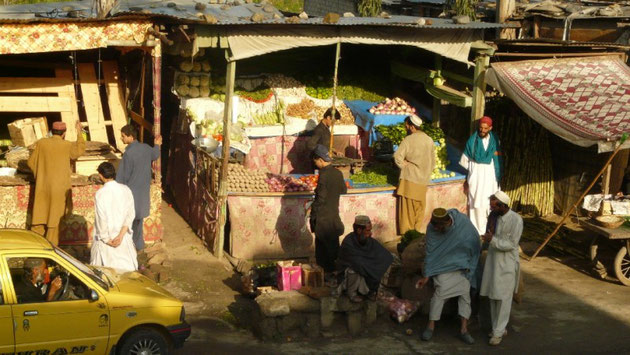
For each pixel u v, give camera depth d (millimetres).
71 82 13758
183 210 14391
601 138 11195
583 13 16312
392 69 15891
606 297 11359
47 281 7711
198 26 11719
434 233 9602
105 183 9914
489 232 9555
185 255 12430
